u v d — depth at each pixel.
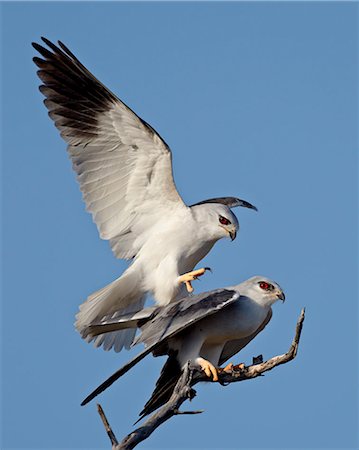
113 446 9.42
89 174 13.42
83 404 10.07
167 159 13.16
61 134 13.23
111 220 13.74
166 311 11.23
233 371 10.89
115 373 10.16
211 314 11.20
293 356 10.34
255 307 11.34
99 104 12.92
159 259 13.59
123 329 13.68
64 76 12.99
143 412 11.20
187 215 13.68
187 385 10.06
